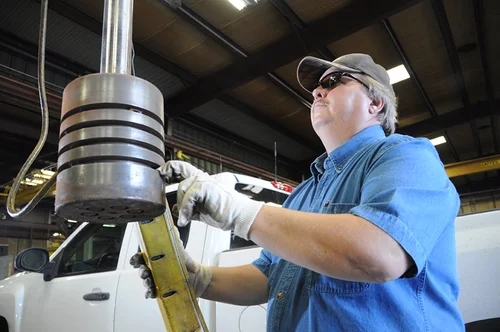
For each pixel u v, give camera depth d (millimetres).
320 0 6125
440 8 6418
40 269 2633
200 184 852
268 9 6223
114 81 832
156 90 896
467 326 1735
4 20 6203
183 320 1104
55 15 6082
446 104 9992
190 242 2461
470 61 8250
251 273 1348
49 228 12742
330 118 1272
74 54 7105
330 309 928
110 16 910
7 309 2941
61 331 2652
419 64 8102
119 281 2533
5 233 12125
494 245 1764
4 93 5336
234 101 8859
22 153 8680
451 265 1017
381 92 1279
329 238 796
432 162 964
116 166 779
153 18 6129
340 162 1186
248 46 7137
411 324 888
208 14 6191
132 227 2750
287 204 1457
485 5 6473
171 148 7617
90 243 2928
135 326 2344
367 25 6285
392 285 915
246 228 851
